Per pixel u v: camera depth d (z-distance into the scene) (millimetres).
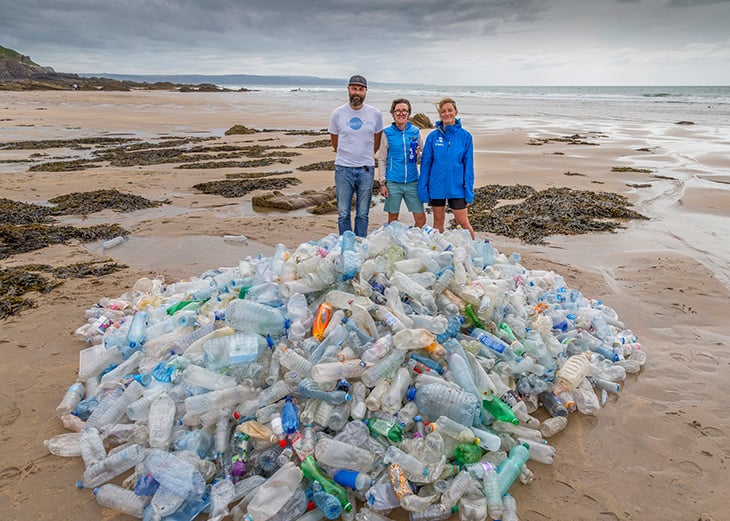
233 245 7488
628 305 5422
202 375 3225
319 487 2672
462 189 6578
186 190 11672
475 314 3863
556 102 51094
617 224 8797
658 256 7051
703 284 5977
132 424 3150
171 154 17578
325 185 12219
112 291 5621
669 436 3348
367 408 3113
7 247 7207
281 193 10906
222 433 3006
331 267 3902
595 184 12453
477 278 4191
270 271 4219
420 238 4684
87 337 4480
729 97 56500
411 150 6484
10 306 5137
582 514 2725
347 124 6316
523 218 9203
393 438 2951
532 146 19422
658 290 5824
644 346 4551
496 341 3646
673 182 12406
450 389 3146
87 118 31688
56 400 3602
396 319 3500
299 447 2871
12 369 3998
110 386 3475
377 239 4363
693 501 2816
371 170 6492
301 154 17625
